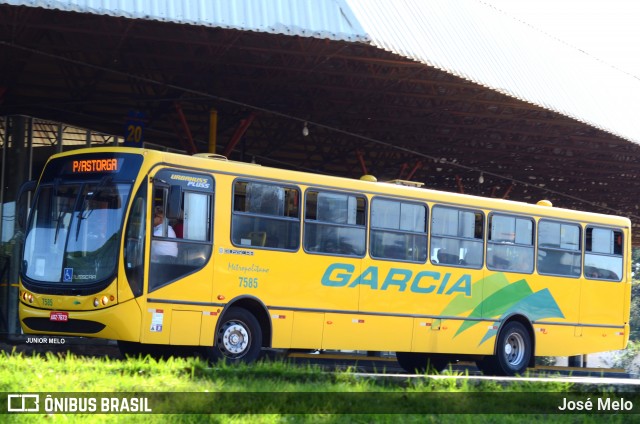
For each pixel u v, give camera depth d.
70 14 24.69
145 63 31.11
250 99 34.81
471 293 20.67
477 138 40.84
